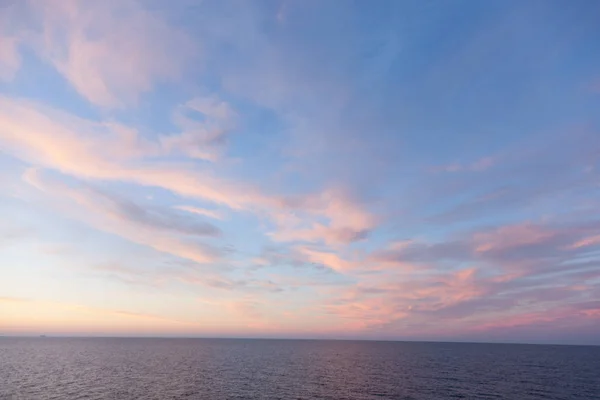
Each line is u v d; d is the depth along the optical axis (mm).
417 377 77375
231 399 50750
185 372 81938
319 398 52594
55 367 89750
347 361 121438
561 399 53438
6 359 112562
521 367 103375
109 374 76375
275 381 68938
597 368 103250
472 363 116875
